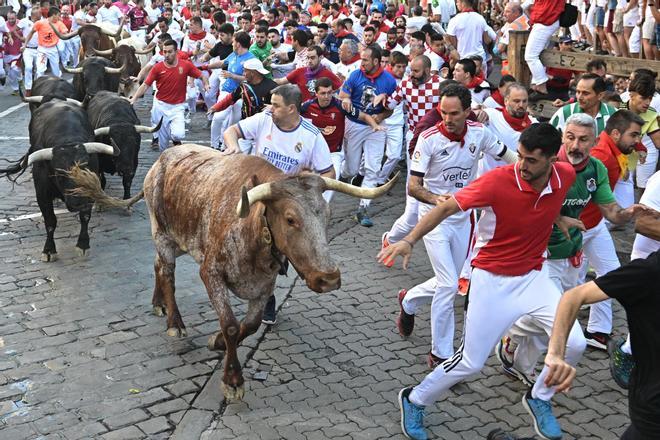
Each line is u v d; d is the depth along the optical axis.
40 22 18.45
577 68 10.48
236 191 5.57
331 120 8.76
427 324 7.00
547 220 4.87
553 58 10.73
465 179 6.13
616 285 3.65
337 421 5.45
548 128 4.61
